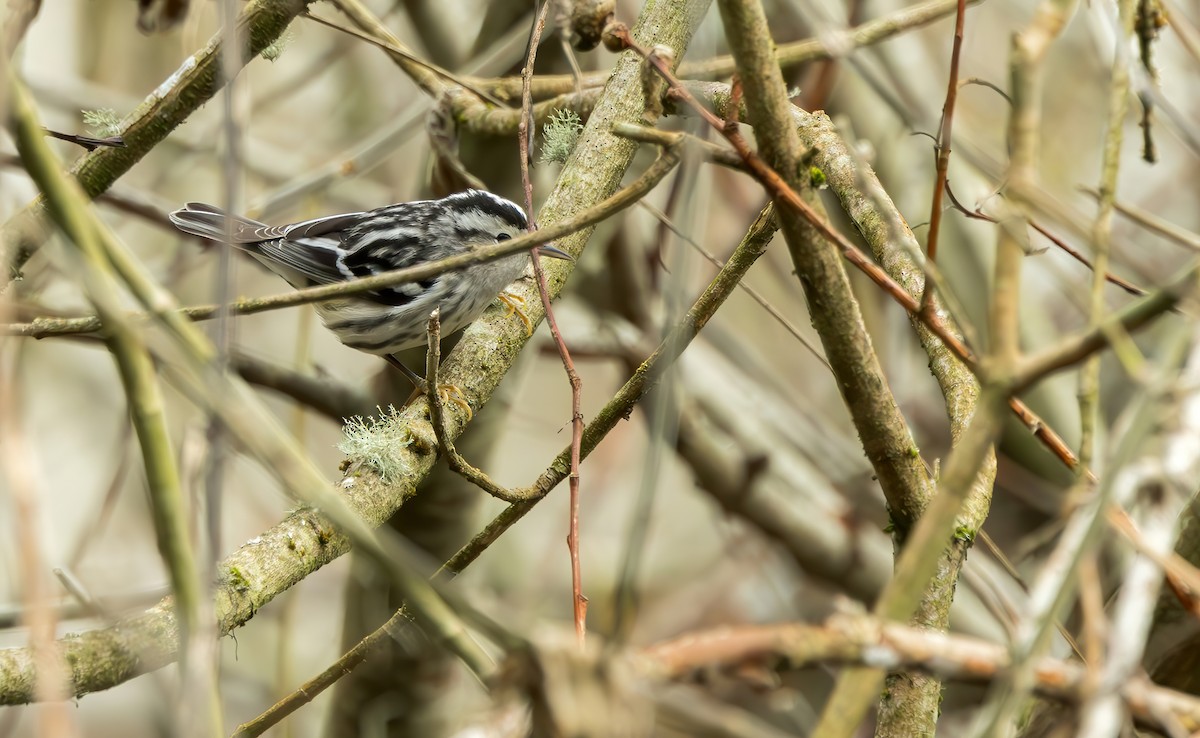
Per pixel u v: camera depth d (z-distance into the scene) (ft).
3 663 19.72
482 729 13.29
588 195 31.58
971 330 19.74
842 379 22.95
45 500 51.29
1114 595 22.74
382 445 26.86
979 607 50.03
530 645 13.51
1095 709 15.35
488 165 41.16
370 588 41.11
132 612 25.43
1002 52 63.31
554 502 66.85
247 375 42.16
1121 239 53.26
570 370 26.55
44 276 39.60
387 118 61.16
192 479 31.78
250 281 65.26
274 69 62.85
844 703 15.78
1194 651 21.95
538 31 30.78
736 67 19.52
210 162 53.67
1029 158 17.22
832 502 53.47
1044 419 48.80
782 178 20.39
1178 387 16.31
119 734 52.47
